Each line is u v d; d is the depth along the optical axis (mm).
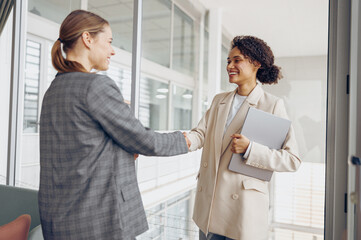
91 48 1029
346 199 1419
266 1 1685
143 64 2080
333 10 1486
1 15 2600
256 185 1193
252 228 1160
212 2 1844
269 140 1177
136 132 971
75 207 922
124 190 982
